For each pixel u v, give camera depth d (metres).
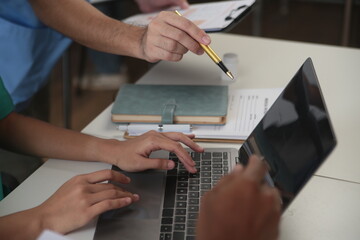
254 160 0.55
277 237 0.52
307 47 1.53
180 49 1.19
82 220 0.84
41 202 0.94
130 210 0.89
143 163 0.99
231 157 1.02
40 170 1.04
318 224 0.85
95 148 1.05
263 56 1.48
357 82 1.31
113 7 2.46
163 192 0.93
